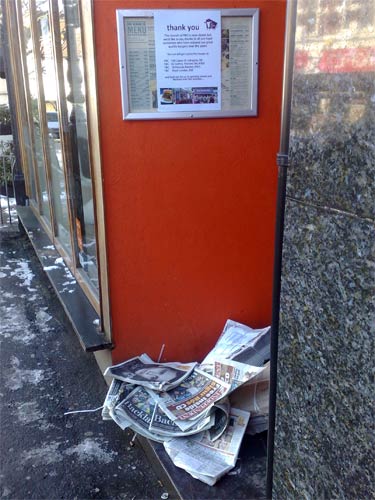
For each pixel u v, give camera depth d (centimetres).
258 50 236
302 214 134
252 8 231
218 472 199
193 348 272
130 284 253
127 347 262
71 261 352
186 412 221
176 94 234
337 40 117
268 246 268
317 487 141
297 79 131
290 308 144
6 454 239
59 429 257
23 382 299
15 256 532
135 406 230
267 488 173
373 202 112
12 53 525
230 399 232
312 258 133
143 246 249
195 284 263
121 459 236
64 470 229
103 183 236
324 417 135
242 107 243
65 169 319
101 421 263
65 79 299
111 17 218
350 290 121
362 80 111
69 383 298
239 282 269
